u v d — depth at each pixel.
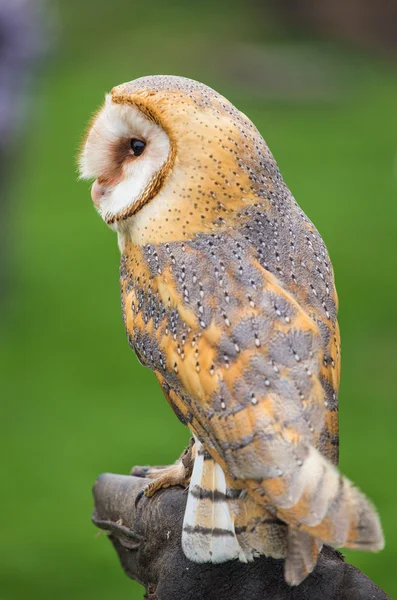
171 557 4.55
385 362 17.44
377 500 12.55
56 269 22.36
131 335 4.66
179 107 4.57
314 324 4.31
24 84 17.52
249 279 4.36
